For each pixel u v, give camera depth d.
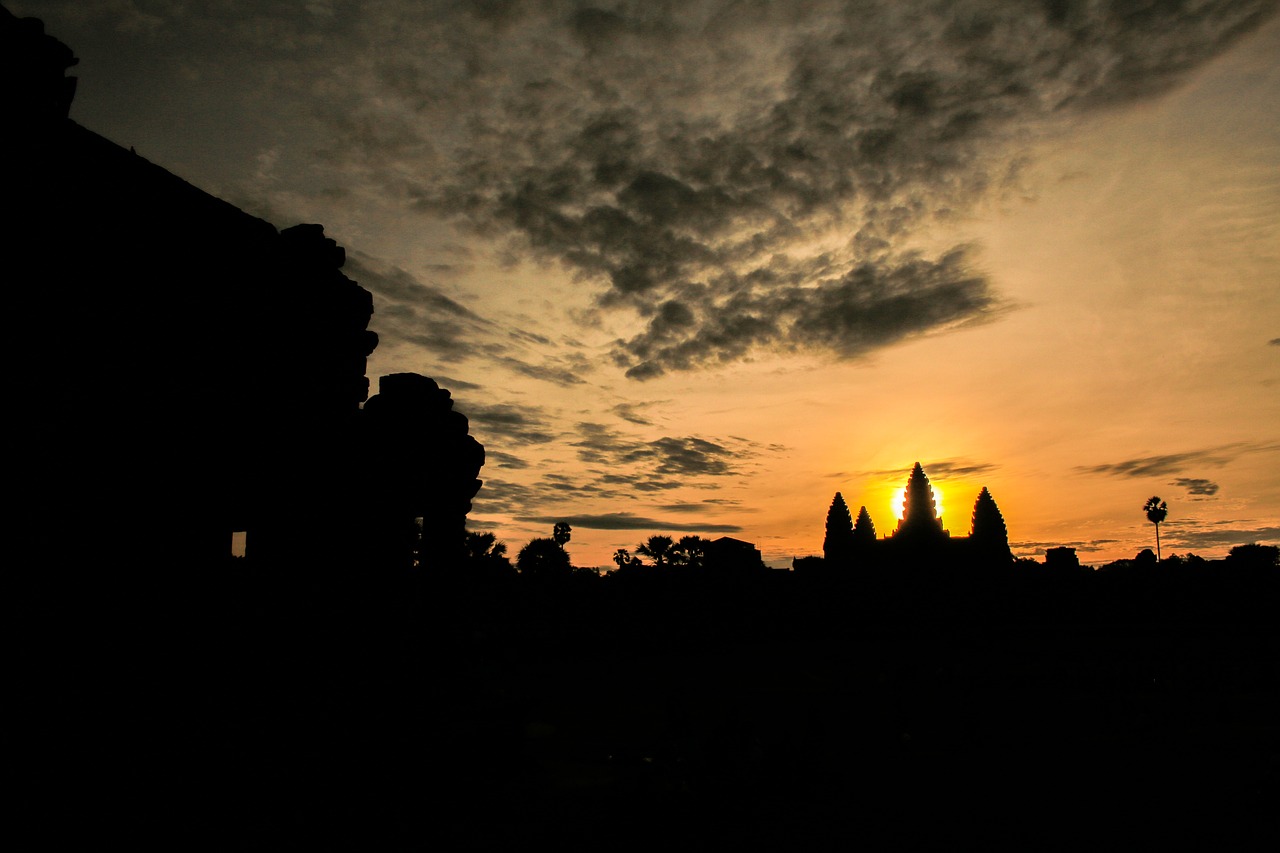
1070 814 8.84
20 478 5.80
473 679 10.38
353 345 9.59
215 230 7.74
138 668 6.47
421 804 7.72
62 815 5.44
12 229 5.80
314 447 8.82
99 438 6.43
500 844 7.16
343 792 7.16
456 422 11.56
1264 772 10.38
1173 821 8.59
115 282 6.66
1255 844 7.83
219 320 7.71
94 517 6.34
